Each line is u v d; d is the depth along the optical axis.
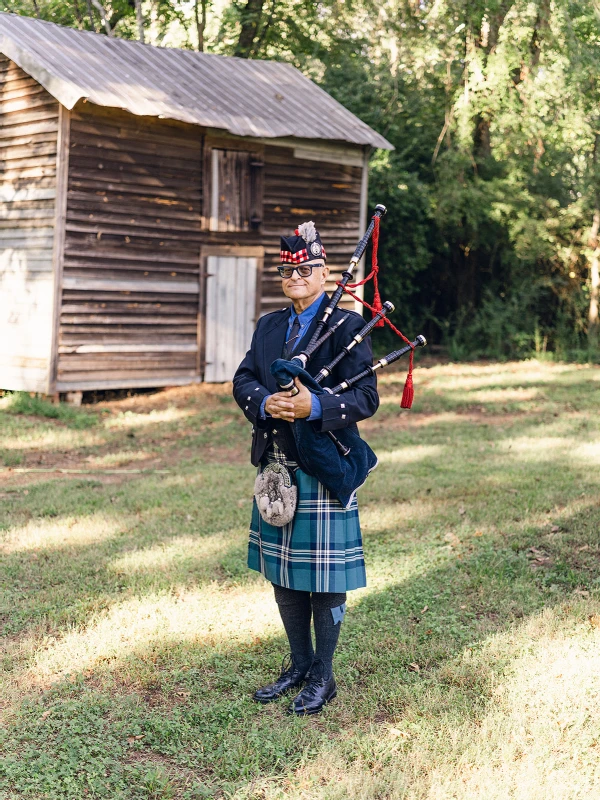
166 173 12.23
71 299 11.38
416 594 4.66
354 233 14.50
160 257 12.27
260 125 12.51
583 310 18.59
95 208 11.49
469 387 13.59
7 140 11.80
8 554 5.48
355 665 3.85
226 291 13.05
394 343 19.12
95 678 3.75
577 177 18.72
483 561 5.15
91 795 2.89
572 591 4.66
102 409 11.31
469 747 3.08
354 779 2.89
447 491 6.82
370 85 18.20
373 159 17.41
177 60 13.60
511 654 3.84
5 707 3.48
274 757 3.08
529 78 16.11
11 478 7.78
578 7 15.59
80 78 11.18
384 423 10.59
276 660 3.84
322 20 18.58
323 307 3.40
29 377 11.55
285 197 13.59
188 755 3.13
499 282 19.31
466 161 17.33
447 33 15.81
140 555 5.38
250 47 19.28
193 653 3.93
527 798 2.75
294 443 3.25
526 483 6.99
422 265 18.16
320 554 3.28
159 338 12.39
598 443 8.87
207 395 12.27
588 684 3.51
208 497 6.82
